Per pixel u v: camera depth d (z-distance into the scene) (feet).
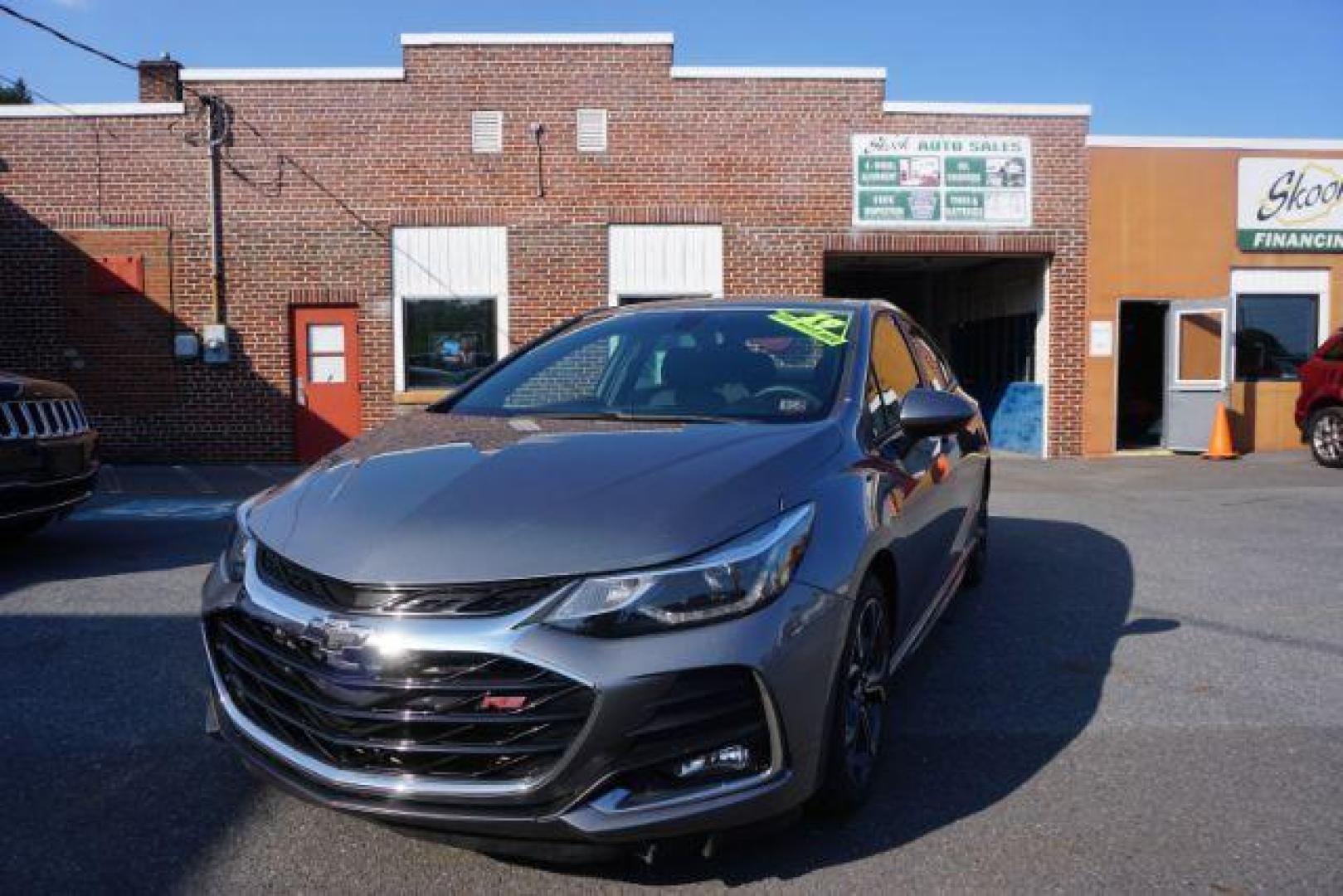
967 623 17.89
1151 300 47.50
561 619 8.03
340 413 44.96
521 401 13.00
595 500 8.86
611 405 12.57
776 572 8.76
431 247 44.47
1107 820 10.51
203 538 25.30
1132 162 46.65
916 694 14.34
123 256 43.91
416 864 9.53
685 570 8.32
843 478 10.36
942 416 11.84
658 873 9.41
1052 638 17.01
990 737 12.76
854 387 12.30
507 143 44.29
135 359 44.16
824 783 9.43
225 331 43.91
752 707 8.48
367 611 8.24
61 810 10.60
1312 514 29.63
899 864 9.60
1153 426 52.01
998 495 33.96
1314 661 15.81
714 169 44.83
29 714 13.20
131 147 43.65
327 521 9.08
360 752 8.35
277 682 8.82
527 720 7.99
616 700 7.94
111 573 21.06
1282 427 48.93
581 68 44.34
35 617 17.67
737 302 14.89
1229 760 12.05
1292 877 9.37
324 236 44.16
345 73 43.78
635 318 14.67
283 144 43.93
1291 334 48.49
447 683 8.07
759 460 9.84
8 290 43.88
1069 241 46.47
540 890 9.12
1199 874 9.42
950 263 56.03
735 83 44.75
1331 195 47.70
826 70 44.93
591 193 44.57
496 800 8.05
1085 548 24.44
